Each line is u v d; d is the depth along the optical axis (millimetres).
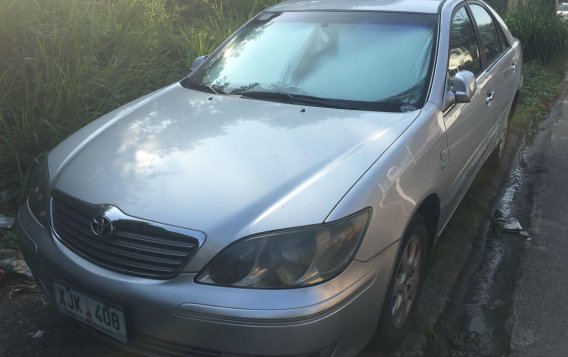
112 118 2996
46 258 2354
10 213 3656
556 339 2957
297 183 2242
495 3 13984
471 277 3549
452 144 3076
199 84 3459
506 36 4941
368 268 2199
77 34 4574
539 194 4852
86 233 2264
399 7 3543
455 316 3156
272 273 2023
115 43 5125
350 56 3262
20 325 2799
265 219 2082
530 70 9648
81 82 4289
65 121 4039
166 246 2102
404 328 2770
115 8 5449
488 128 4113
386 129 2678
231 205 2141
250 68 3420
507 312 3201
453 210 3408
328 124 2717
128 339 2168
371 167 2371
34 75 4250
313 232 2074
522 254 3842
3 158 3844
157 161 2434
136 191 2252
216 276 2033
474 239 4004
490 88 3984
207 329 2014
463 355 2828
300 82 3197
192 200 2174
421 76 3100
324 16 3598
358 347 2283
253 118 2811
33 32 4336
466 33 3814
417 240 2758
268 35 3619
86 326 2332
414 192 2525
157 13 6246
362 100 2998
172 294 2041
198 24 7227
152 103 3170
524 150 6039
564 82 9383
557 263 3729
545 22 10727
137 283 2096
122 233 2170
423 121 2805
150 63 5121
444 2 3646
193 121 2824
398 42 3281
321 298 2021
